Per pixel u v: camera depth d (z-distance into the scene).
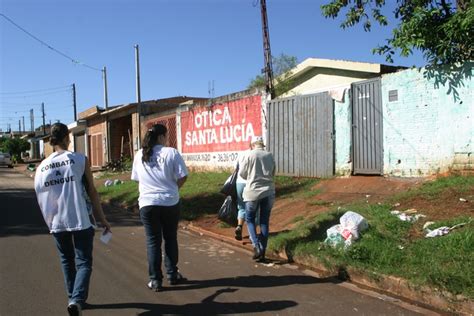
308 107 12.34
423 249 5.84
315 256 6.58
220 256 7.55
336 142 11.56
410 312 4.89
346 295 5.47
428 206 7.54
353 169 11.11
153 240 5.77
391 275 5.52
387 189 9.41
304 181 12.02
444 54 8.68
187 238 9.17
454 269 5.12
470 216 6.68
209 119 17.38
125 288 5.86
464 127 8.75
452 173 8.89
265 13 14.54
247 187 7.11
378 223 6.98
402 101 9.89
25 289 5.83
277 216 9.59
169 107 27.20
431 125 9.33
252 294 5.57
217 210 11.35
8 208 13.95
